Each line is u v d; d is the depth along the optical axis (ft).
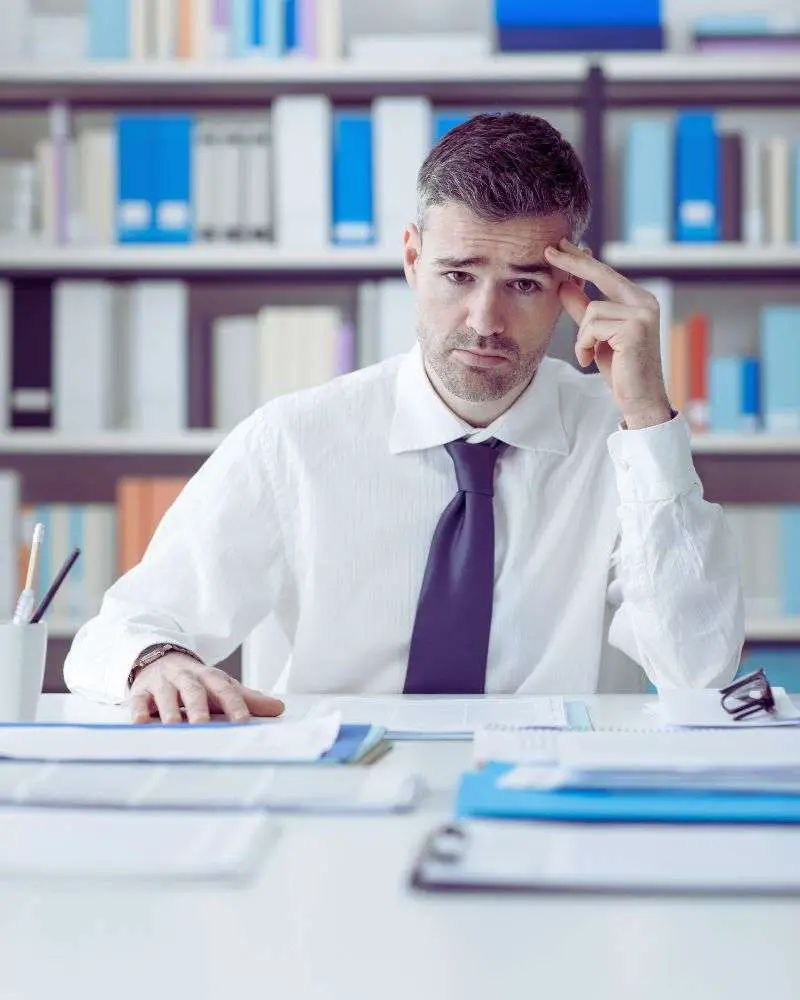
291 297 10.37
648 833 2.02
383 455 4.97
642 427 4.46
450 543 4.72
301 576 4.98
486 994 1.39
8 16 9.52
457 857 1.86
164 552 4.89
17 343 9.26
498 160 4.36
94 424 9.18
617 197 9.72
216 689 3.44
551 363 5.39
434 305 4.54
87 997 1.38
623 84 9.51
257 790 2.33
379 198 9.16
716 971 1.45
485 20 10.43
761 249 9.19
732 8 10.40
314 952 1.52
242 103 9.85
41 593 9.05
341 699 3.98
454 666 4.60
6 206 9.30
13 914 1.67
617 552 4.81
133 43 9.40
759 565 9.12
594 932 1.59
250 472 4.96
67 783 2.37
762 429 9.25
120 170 9.23
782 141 9.28
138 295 9.16
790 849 1.92
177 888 1.78
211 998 1.38
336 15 9.39
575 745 2.66
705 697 3.65
